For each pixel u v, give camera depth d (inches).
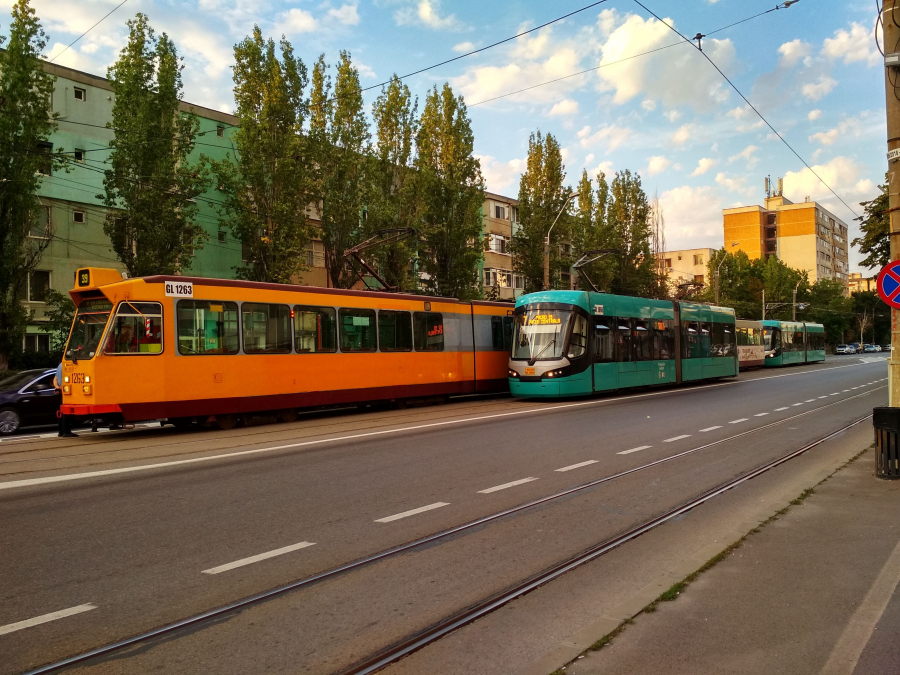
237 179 1184.8
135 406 534.0
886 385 1103.6
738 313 3093.0
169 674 145.6
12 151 898.1
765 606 178.7
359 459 414.6
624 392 972.6
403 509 290.4
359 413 737.6
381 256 1258.6
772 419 629.9
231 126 1384.1
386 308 753.6
